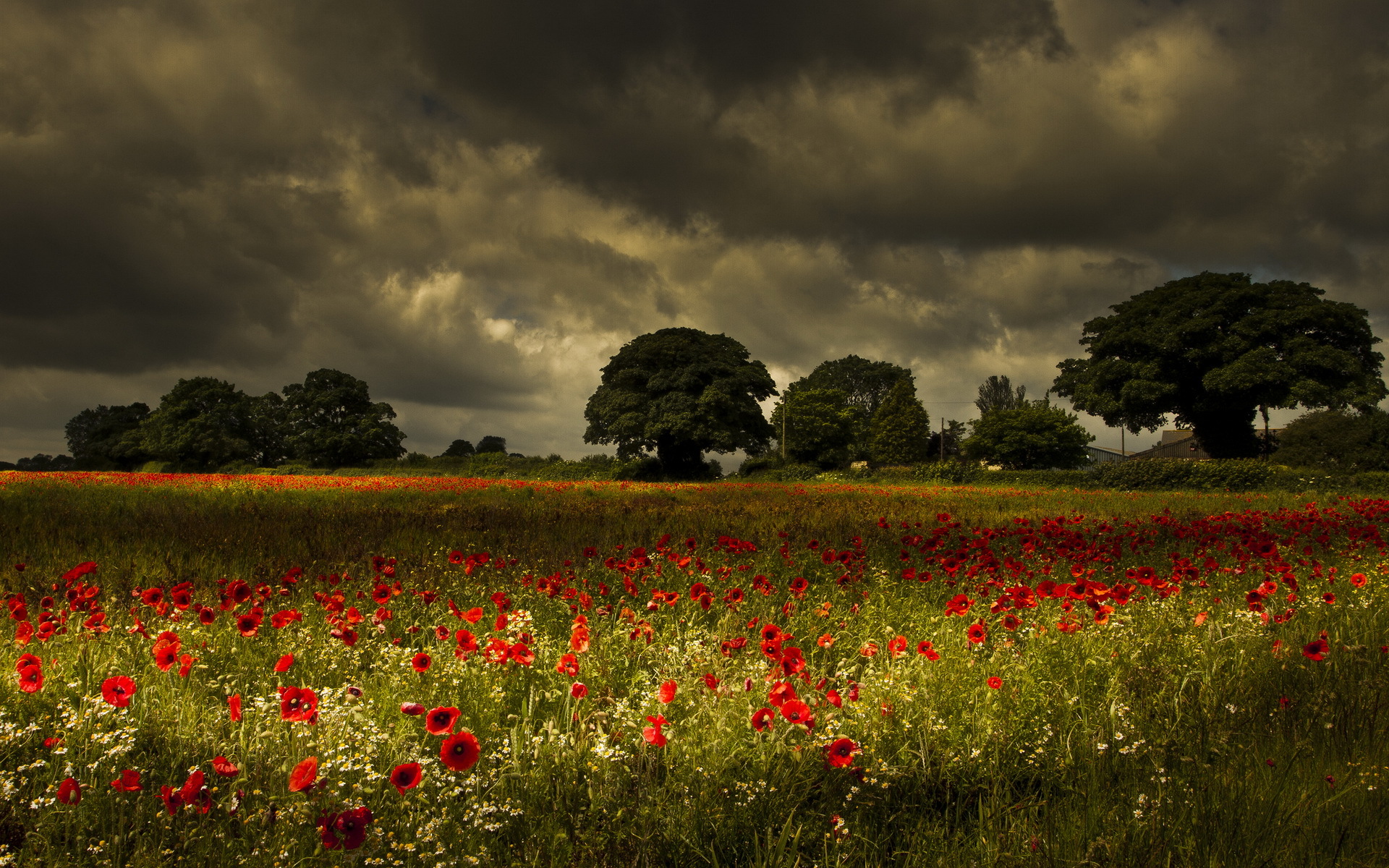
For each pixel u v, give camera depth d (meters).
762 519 12.33
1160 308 52.84
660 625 4.86
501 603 4.67
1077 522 12.37
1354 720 3.42
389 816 2.40
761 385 57.16
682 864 2.45
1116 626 4.55
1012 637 4.46
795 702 2.83
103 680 3.55
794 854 2.41
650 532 10.10
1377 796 2.74
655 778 2.82
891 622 5.15
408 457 60.91
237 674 3.75
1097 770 3.03
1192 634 4.59
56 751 2.55
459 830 2.36
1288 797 2.78
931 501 19.88
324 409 67.06
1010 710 3.38
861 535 9.66
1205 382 49.50
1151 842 2.41
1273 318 48.66
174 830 2.32
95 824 2.40
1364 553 7.89
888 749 3.07
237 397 68.00
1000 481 37.28
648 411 54.31
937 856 2.49
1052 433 64.19
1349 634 4.82
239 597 4.58
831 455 67.19
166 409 66.44
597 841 2.40
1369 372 49.22
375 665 3.82
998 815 2.67
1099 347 55.47
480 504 15.84
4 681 3.24
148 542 8.27
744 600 5.38
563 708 3.37
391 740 2.85
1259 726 3.43
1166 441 85.00
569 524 11.20
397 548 8.25
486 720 3.23
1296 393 46.56
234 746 2.80
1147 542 8.87
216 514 12.28
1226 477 29.47
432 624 4.76
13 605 4.28
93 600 4.83
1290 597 5.34
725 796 2.69
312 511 12.88
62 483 22.06
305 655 3.97
